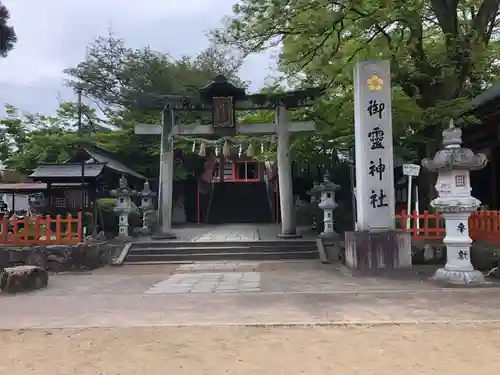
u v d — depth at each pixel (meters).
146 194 21.67
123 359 5.46
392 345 5.79
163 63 29.00
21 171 24.03
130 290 10.09
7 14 11.26
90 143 23.23
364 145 12.16
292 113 20.11
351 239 12.24
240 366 5.15
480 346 5.70
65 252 13.43
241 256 14.98
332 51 15.28
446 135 10.44
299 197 26.38
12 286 9.95
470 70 14.52
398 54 15.40
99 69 28.75
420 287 9.79
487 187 18.31
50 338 6.39
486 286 9.75
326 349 5.68
